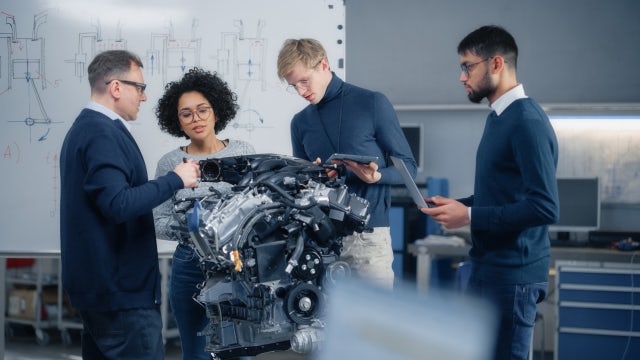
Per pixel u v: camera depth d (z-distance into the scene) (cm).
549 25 596
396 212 538
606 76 589
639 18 584
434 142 613
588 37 591
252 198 208
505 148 229
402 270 538
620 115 558
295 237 209
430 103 623
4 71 374
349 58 635
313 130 285
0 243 374
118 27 373
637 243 473
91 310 239
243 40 371
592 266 424
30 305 567
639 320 415
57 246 372
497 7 606
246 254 204
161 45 373
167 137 369
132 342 241
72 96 373
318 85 274
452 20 618
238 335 213
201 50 373
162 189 232
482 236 237
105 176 229
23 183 373
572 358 425
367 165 235
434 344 187
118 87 248
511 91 235
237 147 300
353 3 632
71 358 518
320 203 209
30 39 373
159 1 373
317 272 209
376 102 279
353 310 198
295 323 206
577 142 573
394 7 626
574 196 523
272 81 370
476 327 192
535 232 232
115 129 240
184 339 284
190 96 282
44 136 373
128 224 240
